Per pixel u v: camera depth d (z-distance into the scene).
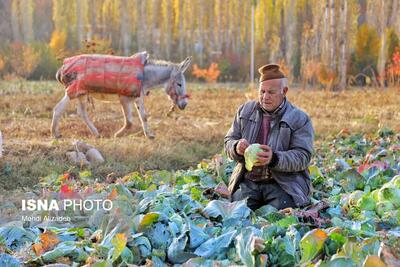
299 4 37.19
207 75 33.25
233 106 19.91
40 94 22.67
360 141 10.96
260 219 5.58
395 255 4.37
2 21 44.78
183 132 13.81
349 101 21.42
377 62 32.41
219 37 41.81
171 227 5.15
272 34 40.16
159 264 4.84
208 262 4.61
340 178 7.80
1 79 32.59
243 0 41.06
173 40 43.56
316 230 4.70
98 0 43.03
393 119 16.27
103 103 19.48
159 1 42.88
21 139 12.30
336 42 27.19
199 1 41.97
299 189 6.25
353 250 4.55
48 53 36.66
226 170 7.75
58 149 10.86
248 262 4.55
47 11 47.69
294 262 4.69
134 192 6.99
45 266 4.71
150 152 11.18
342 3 27.22
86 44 18.53
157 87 12.88
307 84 28.45
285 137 6.21
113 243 4.75
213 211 5.59
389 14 31.86
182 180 7.85
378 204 6.07
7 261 4.79
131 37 43.59
